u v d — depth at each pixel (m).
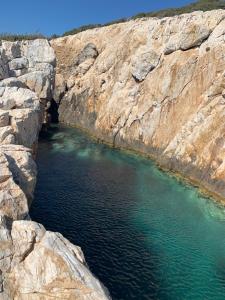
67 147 78.50
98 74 97.25
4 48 95.81
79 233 39.94
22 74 96.38
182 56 68.81
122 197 50.41
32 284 24.83
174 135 65.25
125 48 87.06
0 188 31.86
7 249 26.14
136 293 30.62
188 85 65.62
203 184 53.38
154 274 33.22
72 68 111.88
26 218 31.78
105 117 86.44
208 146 54.94
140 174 60.44
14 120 46.59
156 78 73.50
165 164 62.59
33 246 26.66
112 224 42.38
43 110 94.62
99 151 75.62
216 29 63.59
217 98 57.75
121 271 33.44
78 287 24.64
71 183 55.62
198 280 32.66
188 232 40.84
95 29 109.62
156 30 78.31
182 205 47.84
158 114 70.62
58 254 25.95
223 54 59.19
